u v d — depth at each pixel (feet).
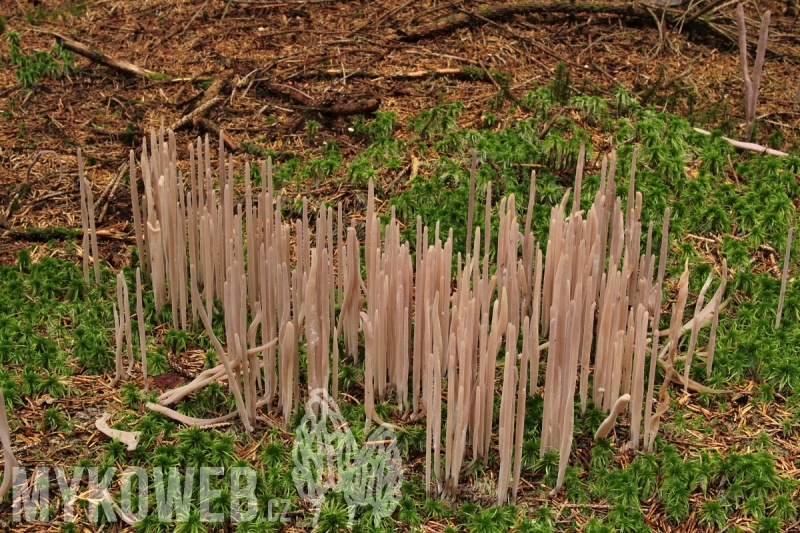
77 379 12.78
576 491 11.16
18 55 21.18
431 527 10.71
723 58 21.74
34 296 14.26
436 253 11.37
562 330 10.57
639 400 11.40
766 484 11.10
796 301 13.98
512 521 10.69
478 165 17.20
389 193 17.03
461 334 10.43
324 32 22.63
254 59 21.45
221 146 14.03
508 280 12.28
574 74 20.80
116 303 14.19
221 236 13.67
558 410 11.25
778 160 17.17
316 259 10.85
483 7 22.89
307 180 17.40
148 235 14.17
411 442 11.75
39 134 18.76
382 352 12.12
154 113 19.66
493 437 11.88
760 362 13.06
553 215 12.55
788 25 23.15
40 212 16.43
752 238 15.64
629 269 13.41
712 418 12.44
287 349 11.36
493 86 20.31
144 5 24.04
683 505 10.98
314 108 19.29
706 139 18.01
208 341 13.70
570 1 22.62
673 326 12.16
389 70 20.99
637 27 22.67
